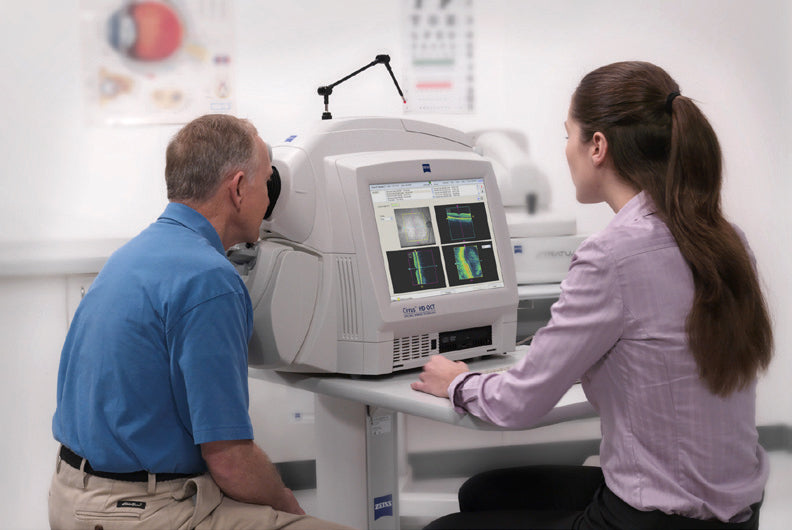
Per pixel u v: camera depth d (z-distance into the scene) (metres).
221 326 1.25
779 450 2.91
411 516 2.59
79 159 2.59
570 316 1.12
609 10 2.85
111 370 1.24
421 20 2.78
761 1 2.90
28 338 2.48
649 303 1.08
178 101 2.66
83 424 1.27
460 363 1.42
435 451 2.75
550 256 2.32
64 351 1.37
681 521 1.07
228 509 1.28
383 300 1.51
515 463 2.78
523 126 2.86
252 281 1.53
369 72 2.79
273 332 1.50
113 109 2.61
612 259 1.09
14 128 2.53
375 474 1.79
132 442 1.23
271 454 2.71
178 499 1.26
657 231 1.10
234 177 1.37
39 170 2.56
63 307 2.50
